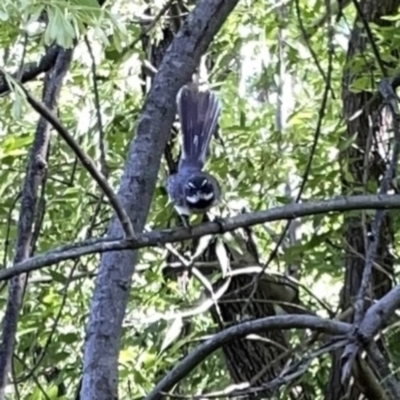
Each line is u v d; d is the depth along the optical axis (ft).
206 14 26.05
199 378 41.57
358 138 39.22
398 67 34.19
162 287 40.70
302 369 22.20
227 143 42.37
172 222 38.14
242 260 40.68
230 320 41.16
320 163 41.09
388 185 24.06
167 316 36.19
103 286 23.89
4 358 25.39
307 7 42.39
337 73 46.93
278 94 45.21
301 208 21.95
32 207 27.25
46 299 38.42
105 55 35.14
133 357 37.55
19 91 18.56
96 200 38.09
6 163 38.58
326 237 36.35
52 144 38.70
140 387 37.70
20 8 19.13
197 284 44.68
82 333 39.24
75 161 38.19
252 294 31.89
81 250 20.20
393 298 22.04
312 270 41.78
